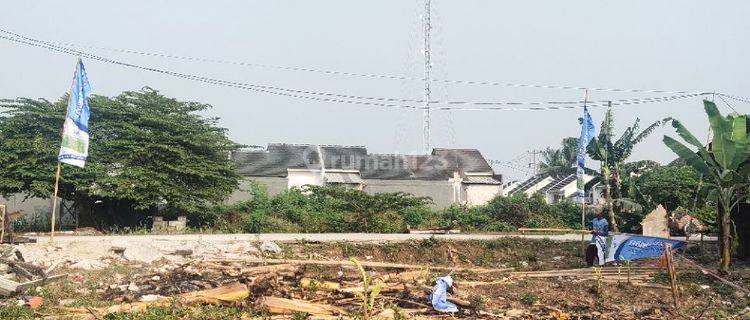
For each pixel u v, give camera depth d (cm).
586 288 1534
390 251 2233
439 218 3738
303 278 1471
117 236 2308
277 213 3303
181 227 2888
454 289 1417
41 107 2864
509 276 1706
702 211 2909
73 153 1803
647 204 3225
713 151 1762
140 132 2877
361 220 2945
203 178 2984
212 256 1805
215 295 1237
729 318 1248
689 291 1512
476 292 1470
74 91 1800
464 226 3475
